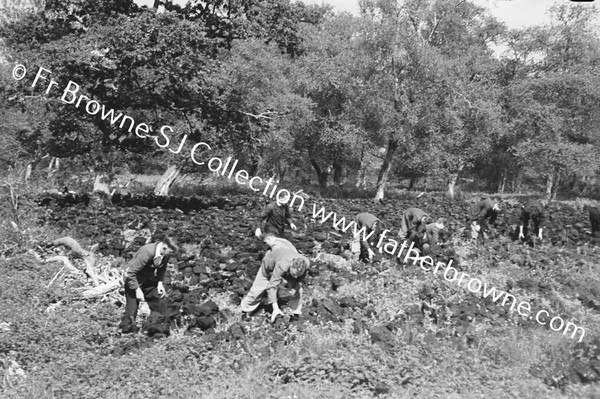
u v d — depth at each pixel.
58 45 25.34
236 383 9.25
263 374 9.45
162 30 25.00
